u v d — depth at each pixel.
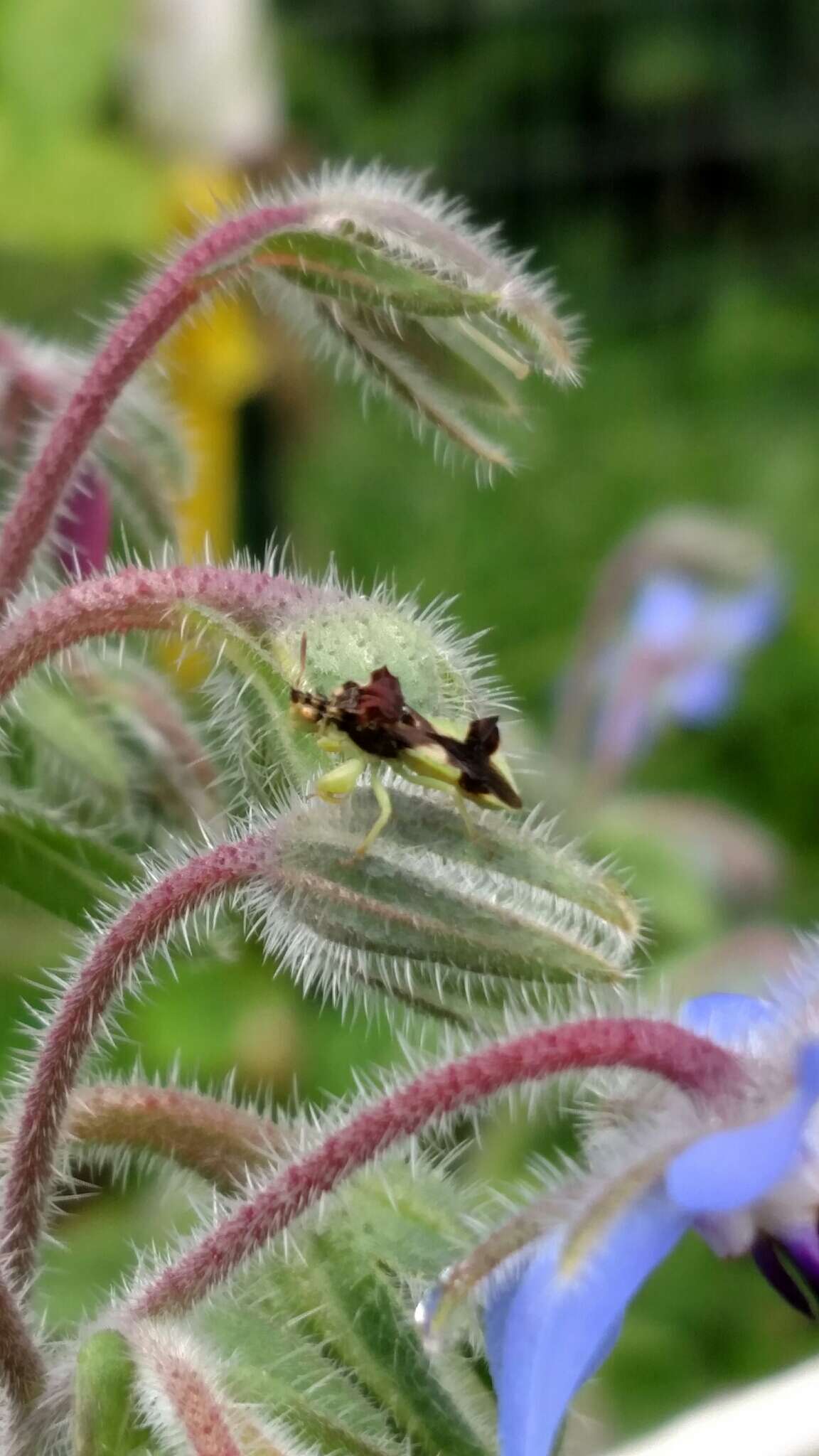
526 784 0.22
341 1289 0.11
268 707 0.11
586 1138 0.10
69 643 0.11
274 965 0.22
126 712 0.13
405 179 0.14
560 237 0.50
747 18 0.52
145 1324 0.10
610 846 0.23
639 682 0.24
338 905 0.11
